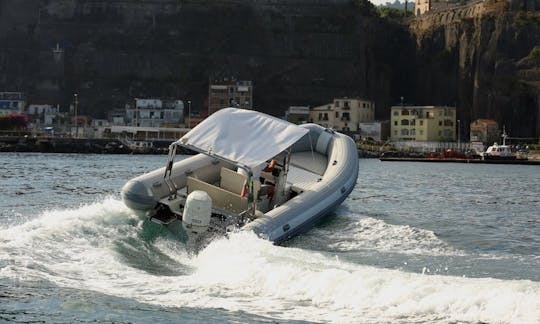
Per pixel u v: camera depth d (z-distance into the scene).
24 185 55.62
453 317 16.48
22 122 168.00
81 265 21.25
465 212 44.66
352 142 37.25
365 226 31.23
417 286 17.86
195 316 17.25
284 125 27.31
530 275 23.08
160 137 162.75
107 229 24.69
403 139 171.62
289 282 18.98
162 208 26.19
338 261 21.64
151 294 18.83
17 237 23.09
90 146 146.00
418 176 88.31
